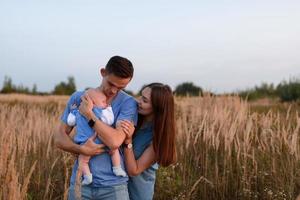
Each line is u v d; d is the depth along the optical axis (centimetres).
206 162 798
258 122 943
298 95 2916
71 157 807
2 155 499
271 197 726
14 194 479
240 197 761
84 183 415
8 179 484
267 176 773
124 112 424
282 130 823
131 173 433
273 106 1750
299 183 744
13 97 3166
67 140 424
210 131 827
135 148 449
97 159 418
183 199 735
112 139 406
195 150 838
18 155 747
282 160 768
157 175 792
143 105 435
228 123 897
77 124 423
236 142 855
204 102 1141
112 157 418
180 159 837
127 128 417
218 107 1068
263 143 846
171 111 432
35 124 996
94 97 419
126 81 407
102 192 418
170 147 432
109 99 426
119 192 421
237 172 789
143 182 452
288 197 717
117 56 407
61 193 741
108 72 405
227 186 776
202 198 779
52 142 899
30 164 780
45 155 797
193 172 822
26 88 5941
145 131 450
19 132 892
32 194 725
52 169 773
